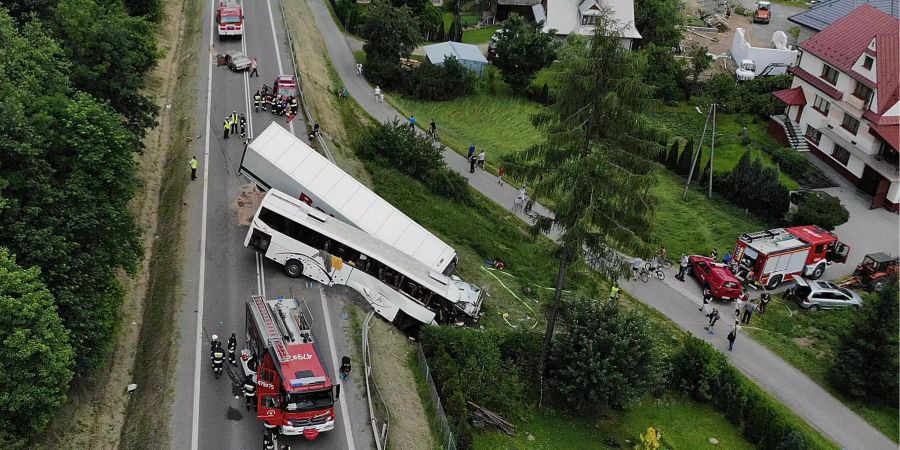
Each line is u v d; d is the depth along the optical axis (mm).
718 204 68625
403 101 82938
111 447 33000
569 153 39438
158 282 42594
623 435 41750
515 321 47656
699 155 68750
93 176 37312
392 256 43750
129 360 37812
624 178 38469
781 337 53000
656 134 38719
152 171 53375
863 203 68938
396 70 83625
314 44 85500
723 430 43656
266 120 60188
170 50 73125
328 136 61188
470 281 50375
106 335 36219
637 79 37312
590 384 41000
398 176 59250
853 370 47500
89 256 35062
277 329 33906
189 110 60344
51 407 29719
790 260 57812
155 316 40031
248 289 42156
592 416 42594
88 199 36062
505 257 54781
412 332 43750
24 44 42156
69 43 49844
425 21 97562
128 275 42469
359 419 34688
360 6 100812
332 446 32969
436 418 36750
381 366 38562
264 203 42781
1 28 42344
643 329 41469
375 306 42906
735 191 68250
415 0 98500
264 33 78500
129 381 36656
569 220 40906
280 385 31562
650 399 44844
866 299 48375
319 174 47031
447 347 40844
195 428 32969
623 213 40000
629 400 40875
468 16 108938
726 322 53875
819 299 55781
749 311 53656
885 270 58219
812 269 59125
